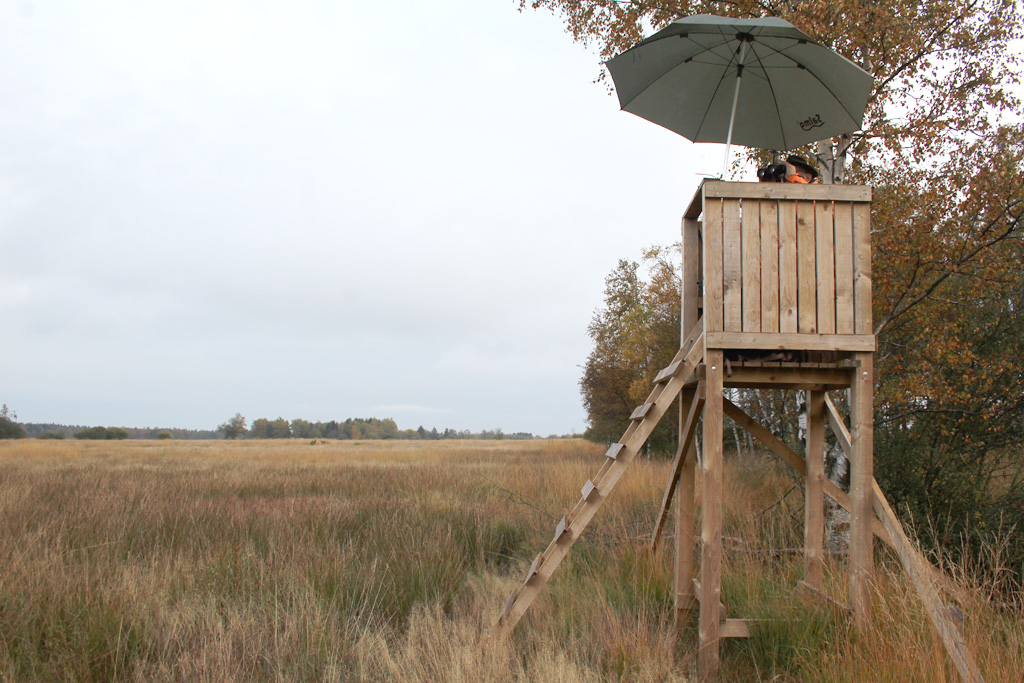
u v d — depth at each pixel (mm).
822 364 4902
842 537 7535
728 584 5918
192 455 30000
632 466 12891
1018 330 7949
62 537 7105
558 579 6320
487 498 11344
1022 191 7293
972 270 7691
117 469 18359
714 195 4785
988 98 8258
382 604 5699
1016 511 6438
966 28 8078
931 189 7906
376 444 58844
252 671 4207
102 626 4605
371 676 4250
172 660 4391
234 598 5500
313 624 4793
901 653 3998
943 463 7238
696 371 5195
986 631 4297
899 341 8953
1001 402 7641
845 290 4820
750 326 4742
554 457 22953
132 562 6293
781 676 4488
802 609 5000
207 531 8156
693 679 4363
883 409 8227
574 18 10734
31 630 4531
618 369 27812
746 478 10539
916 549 5488
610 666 4449
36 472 15781
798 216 4836
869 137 8508
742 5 8734
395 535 7820
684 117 6133
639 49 5457
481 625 5129
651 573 6051
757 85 5684
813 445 5688
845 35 8156
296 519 8648
